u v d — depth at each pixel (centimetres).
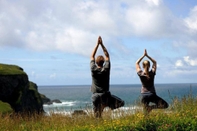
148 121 884
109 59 1055
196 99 1140
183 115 950
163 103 1048
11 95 4756
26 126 1234
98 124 973
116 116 1043
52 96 12650
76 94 14362
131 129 856
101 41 1051
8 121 1290
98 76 1034
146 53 1089
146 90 1057
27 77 5241
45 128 1112
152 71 1066
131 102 1119
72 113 1171
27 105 5184
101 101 1036
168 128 851
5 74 4694
